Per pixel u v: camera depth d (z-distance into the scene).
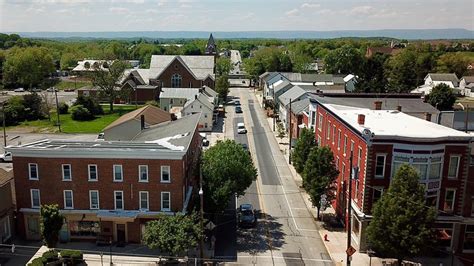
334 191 53.00
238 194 49.19
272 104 118.06
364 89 119.69
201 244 39.84
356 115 52.72
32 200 44.59
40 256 41.16
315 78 127.00
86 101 112.00
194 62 141.50
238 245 44.53
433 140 40.28
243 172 47.59
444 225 42.56
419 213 36.41
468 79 155.38
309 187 49.66
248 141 86.81
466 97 151.25
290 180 64.62
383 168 41.56
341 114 53.19
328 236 46.97
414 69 159.25
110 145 45.59
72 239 44.81
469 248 43.09
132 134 58.00
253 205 55.22
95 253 42.31
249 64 193.50
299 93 94.88
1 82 170.62
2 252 42.12
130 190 43.81
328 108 58.06
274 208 54.44
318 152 48.91
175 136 49.56
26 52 166.88
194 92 115.19
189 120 57.94
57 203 44.44
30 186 44.31
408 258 40.72
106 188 43.94
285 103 95.62
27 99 108.44
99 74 119.56
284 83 116.19
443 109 108.75
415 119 51.25
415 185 37.06
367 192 41.97
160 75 136.25
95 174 43.78
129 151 42.78
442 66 177.38
